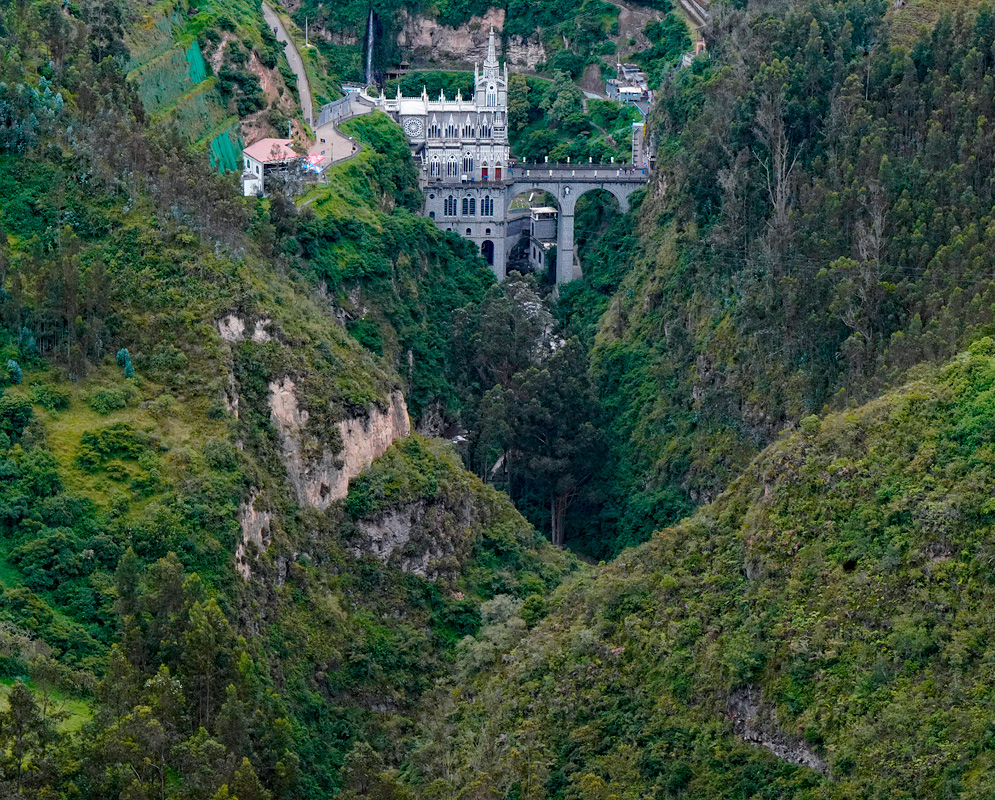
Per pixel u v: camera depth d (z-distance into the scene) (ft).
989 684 554.05
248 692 609.83
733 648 608.60
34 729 524.52
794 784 568.82
